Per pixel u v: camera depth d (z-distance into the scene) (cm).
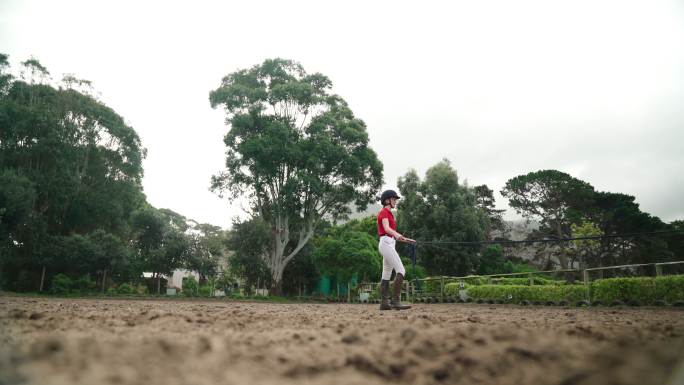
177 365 149
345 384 139
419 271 3159
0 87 3152
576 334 233
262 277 3294
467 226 3306
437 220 3312
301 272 3516
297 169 3178
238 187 3234
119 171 3625
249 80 3378
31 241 2753
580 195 3816
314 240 3672
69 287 2672
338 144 3186
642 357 161
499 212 4703
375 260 2927
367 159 3234
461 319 390
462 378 150
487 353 177
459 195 3400
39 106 3139
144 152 3669
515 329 258
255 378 139
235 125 3036
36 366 138
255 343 201
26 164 3070
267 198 3334
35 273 2859
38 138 3045
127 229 3647
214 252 3475
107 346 171
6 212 2470
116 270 3036
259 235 3088
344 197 3284
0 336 205
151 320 316
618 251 3606
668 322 374
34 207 2956
